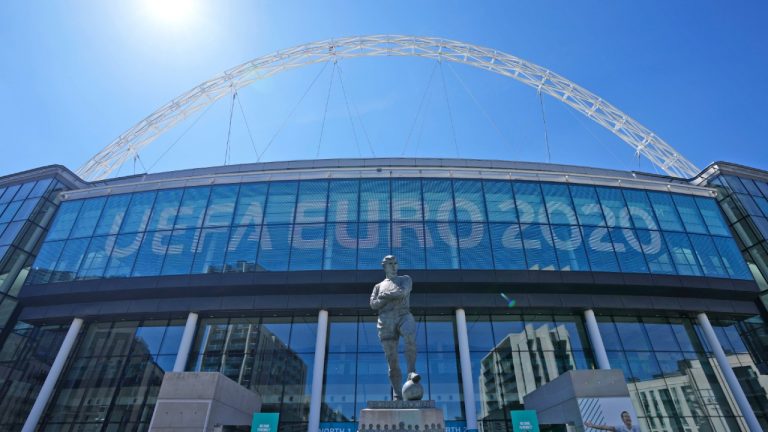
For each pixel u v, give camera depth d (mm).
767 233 32031
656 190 32781
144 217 31125
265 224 29891
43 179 35688
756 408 26188
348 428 24531
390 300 12180
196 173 35344
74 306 28922
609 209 31172
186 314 28344
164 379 18734
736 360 28078
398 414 10000
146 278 28266
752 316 29938
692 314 29312
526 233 29469
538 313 28531
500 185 31500
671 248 29953
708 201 33094
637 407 25453
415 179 31516
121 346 28031
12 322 29547
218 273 28062
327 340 27297
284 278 27594
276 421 20703
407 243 28766
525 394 25578
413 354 11531
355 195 30875
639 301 28500
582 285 27859
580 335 27984
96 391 26359
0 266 30453
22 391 27188
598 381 18906
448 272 27641
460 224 29625
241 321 28375
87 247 30312
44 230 33625
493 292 28047
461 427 24547
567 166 35125
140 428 24984
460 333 27000
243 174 32344
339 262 28109
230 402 20062
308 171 32094
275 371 26438
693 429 24781
